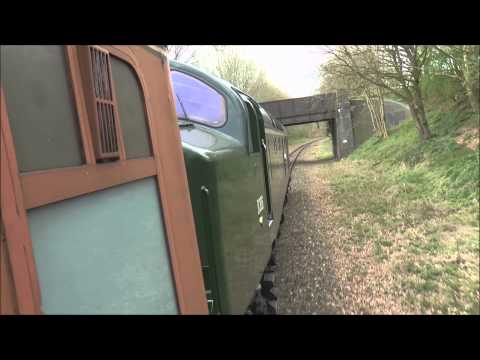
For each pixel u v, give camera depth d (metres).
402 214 12.03
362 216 12.79
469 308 6.25
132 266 1.96
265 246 5.83
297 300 7.16
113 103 1.89
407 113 31.44
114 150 1.85
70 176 1.52
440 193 12.95
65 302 1.47
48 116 1.47
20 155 1.32
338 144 38.16
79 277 1.56
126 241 1.93
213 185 3.48
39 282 1.36
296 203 17.31
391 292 7.15
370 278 7.86
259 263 5.11
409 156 18.73
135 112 2.18
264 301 6.00
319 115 39.34
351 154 34.88
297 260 9.45
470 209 11.00
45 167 1.43
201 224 3.48
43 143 1.43
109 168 1.80
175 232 2.48
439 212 11.52
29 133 1.37
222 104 4.93
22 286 1.24
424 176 15.30
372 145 30.42
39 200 1.36
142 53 2.35
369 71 17.86
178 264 2.46
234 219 3.96
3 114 1.24
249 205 4.71
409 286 7.29
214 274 3.48
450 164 14.34
